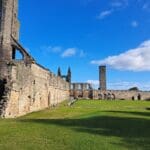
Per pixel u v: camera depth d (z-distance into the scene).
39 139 21.83
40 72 59.06
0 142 20.92
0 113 40.75
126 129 26.34
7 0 49.75
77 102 80.38
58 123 30.09
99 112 43.78
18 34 55.03
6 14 49.44
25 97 48.88
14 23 52.53
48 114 46.16
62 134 23.64
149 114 41.78
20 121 32.78
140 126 28.17
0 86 43.06
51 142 20.95
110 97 123.25
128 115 38.94
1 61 45.91
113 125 28.62
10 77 43.16
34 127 27.23
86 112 46.12
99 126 27.97
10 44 50.00
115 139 21.92
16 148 19.39
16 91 44.69
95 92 122.50
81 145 20.08
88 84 122.31
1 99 41.66
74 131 25.05
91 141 21.16
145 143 20.86
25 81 48.97
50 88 69.62
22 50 50.94
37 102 56.31
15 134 23.69
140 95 124.25
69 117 39.62
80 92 121.88
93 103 76.50
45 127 27.23
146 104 76.19
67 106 63.97
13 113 43.41
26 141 21.25
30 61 51.50
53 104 71.62
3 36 48.75
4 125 28.73
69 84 117.56
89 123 29.98
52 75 72.19
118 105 69.94
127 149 19.19
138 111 47.44
